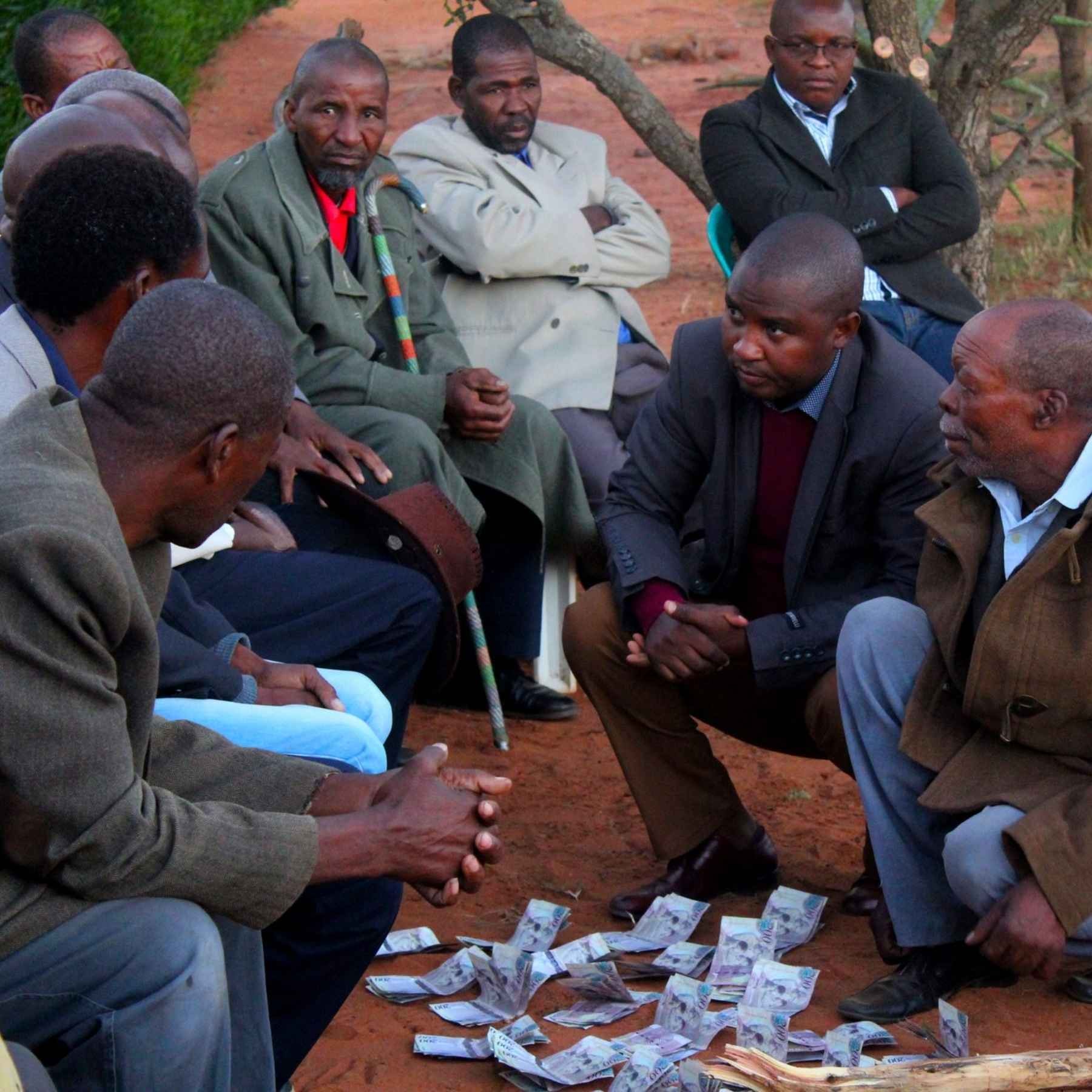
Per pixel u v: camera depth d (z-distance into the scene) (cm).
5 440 226
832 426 359
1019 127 721
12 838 221
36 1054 229
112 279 278
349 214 482
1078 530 290
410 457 453
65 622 213
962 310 545
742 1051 263
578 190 561
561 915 359
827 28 526
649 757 383
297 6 2342
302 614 380
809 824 439
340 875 243
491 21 548
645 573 371
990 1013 327
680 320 947
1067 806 299
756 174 534
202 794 259
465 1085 303
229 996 252
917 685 321
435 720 516
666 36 1947
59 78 517
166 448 230
